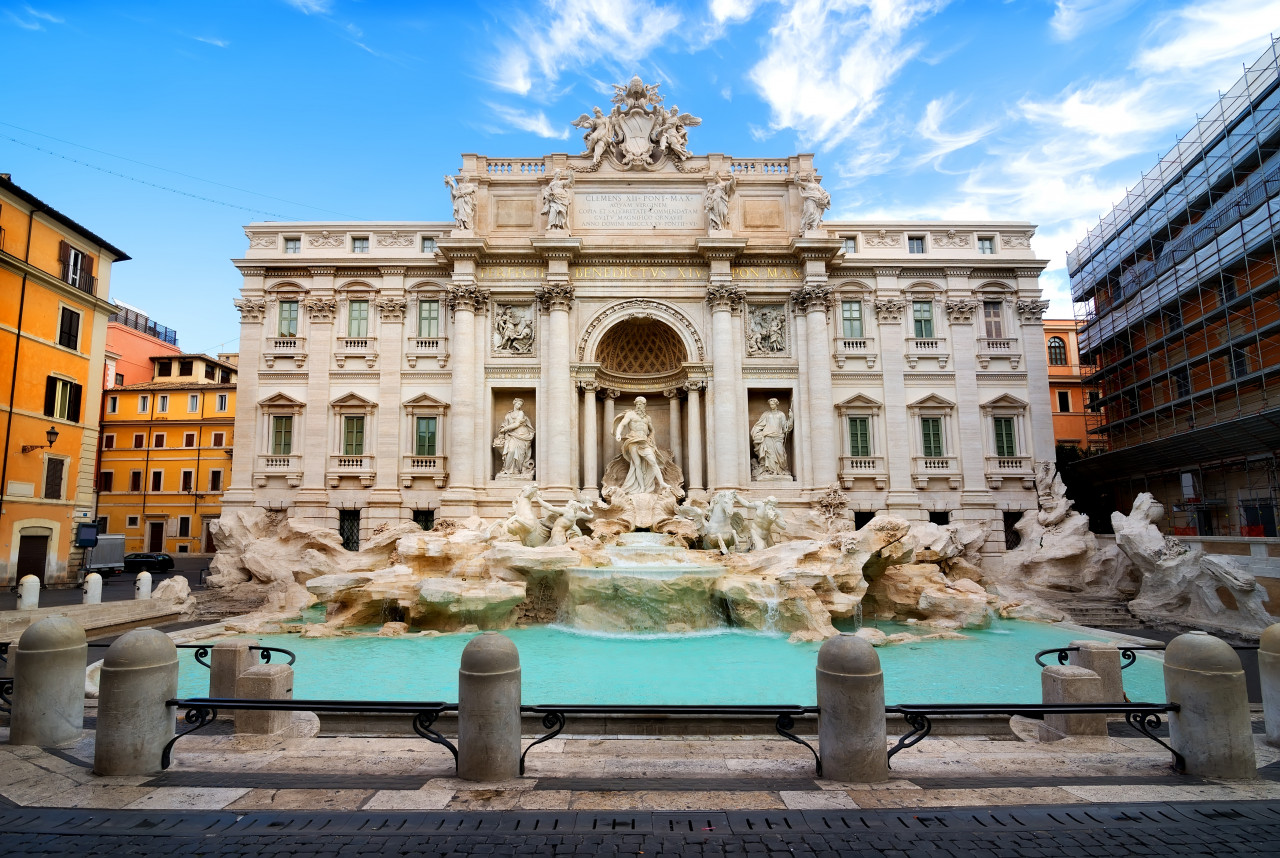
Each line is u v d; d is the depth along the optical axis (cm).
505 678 801
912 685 1617
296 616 2642
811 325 4000
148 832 651
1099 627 2670
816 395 3944
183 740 980
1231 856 619
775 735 1084
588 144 4209
